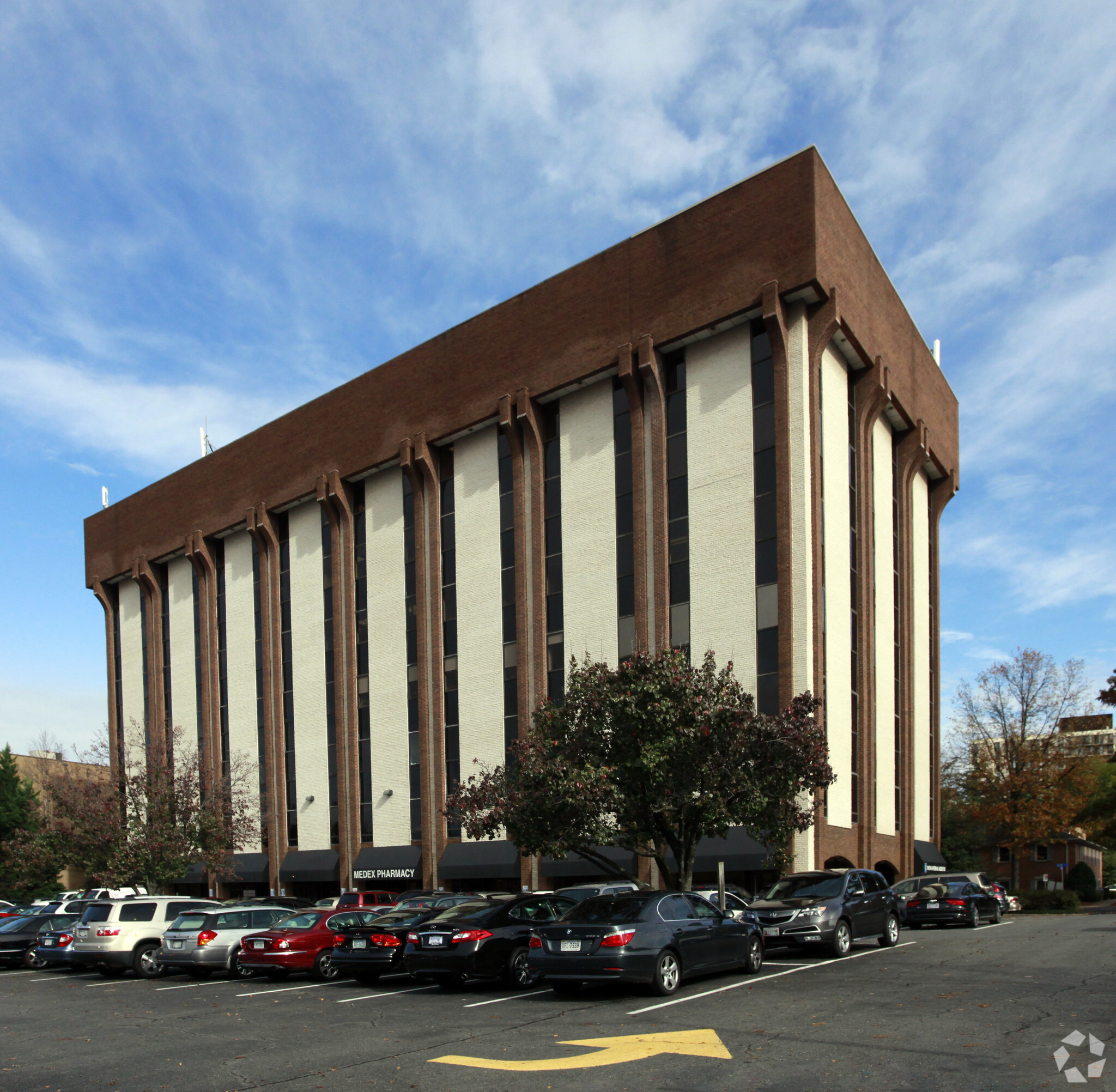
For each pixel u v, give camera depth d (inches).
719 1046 427.5
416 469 1724.9
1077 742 2126.0
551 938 592.1
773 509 1284.4
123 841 1545.3
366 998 657.0
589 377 1478.8
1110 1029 439.8
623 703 854.5
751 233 1311.5
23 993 794.2
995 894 1321.4
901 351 1625.2
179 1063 451.5
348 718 1786.4
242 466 2080.5
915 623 1745.8
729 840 1234.0
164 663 2290.8
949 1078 356.2
